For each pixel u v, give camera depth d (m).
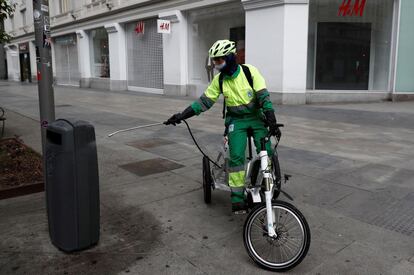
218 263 3.30
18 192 4.89
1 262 3.32
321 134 8.54
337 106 13.01
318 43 13.79
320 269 3.18
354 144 7.55
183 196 4.84
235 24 15.39
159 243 3.65
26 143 7.85
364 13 13.75
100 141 8.02
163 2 18.09
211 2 15.61
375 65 14.16
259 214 3.22
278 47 13.15
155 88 20.28
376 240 3.65
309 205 4.48
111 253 3.47
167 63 18.66
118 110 13.22
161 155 6.83
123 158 6.64
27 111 13.33
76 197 3.38
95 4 23.86
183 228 3.96
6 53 43.44
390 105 13.08
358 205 4.48
